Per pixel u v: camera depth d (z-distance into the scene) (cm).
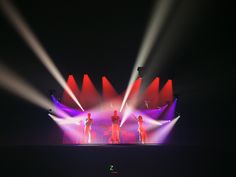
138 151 909
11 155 922
